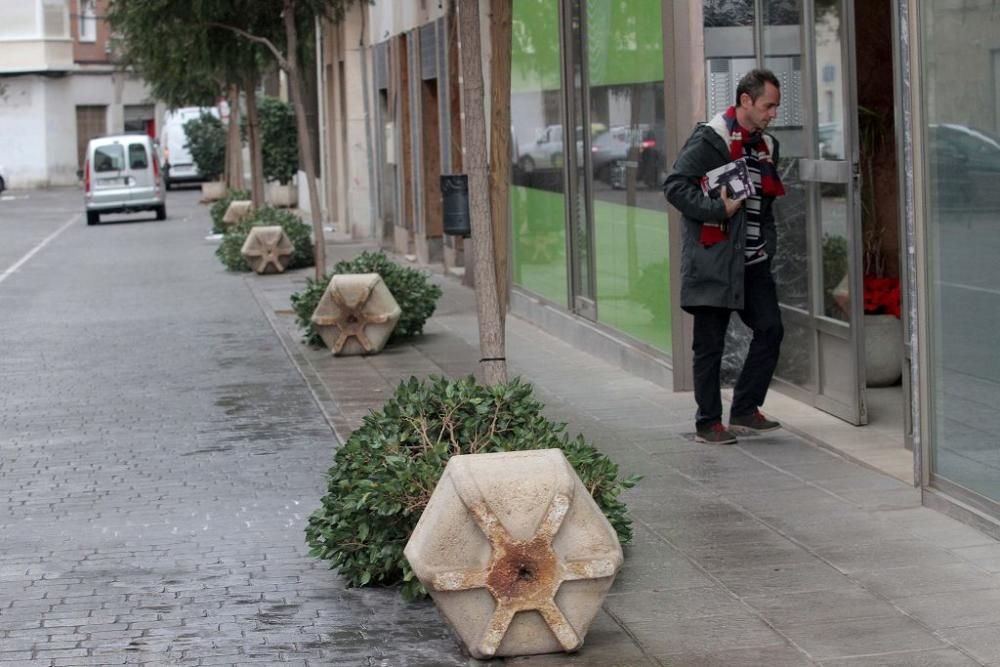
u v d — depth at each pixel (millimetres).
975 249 6773
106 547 7387
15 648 5816
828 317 9578
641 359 11594
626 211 12000
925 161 7164
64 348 15172
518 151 16031
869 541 6797
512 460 5617
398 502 6195
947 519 7094
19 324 17422
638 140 11547
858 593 6070
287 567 6918
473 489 5449
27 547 7430
